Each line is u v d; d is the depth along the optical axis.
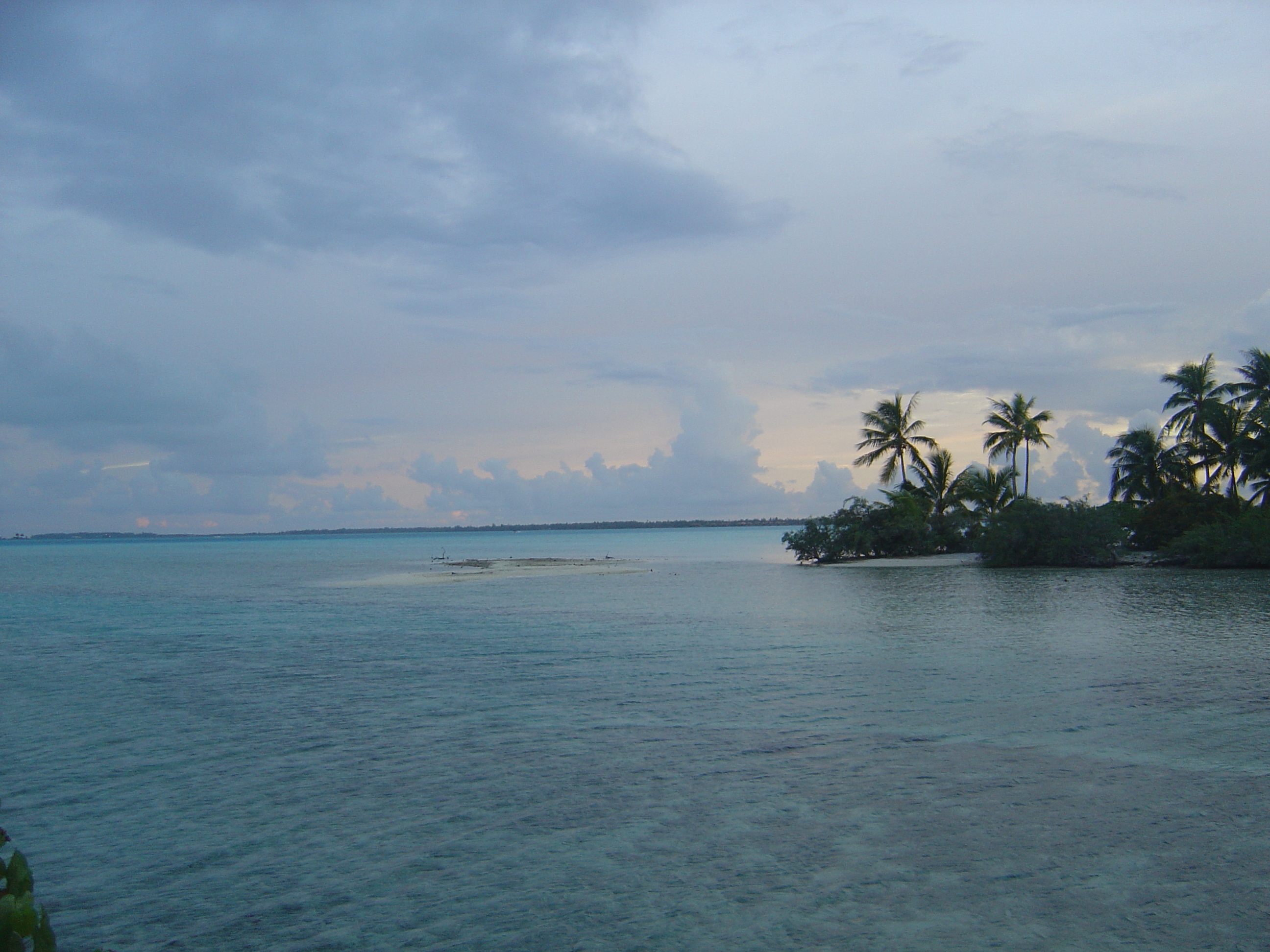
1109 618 29.34
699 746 13.84
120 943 7.93
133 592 54.34
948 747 13.45
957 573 53.41
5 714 17.41
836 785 11.72
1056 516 55.97
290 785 12.30
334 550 159.75
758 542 181.12
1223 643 23.41
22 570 89.38
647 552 117.88
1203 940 7.44
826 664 21.23
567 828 10.39
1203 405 59.53
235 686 20.27
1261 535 49.72
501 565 80.25
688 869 9.13
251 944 7.86
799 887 8.63
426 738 14.84
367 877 9.16
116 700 18.67
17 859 4.31
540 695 18.23
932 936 7.61
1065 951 7.32
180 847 10.10
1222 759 12.51
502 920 8.13
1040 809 10.59
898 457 71.81
